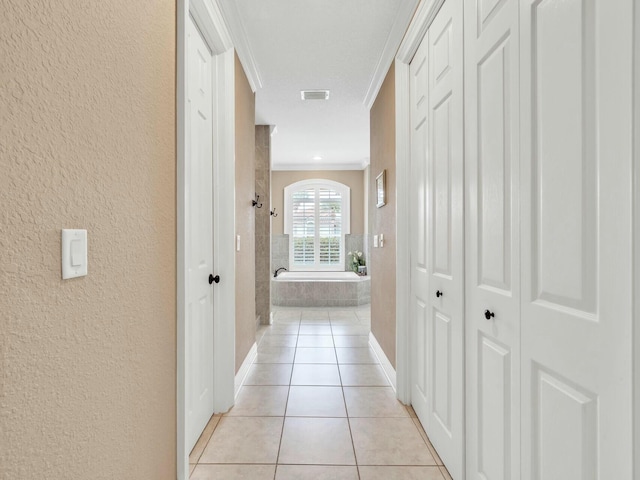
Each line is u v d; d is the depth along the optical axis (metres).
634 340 0.69
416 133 2.13
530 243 1.02
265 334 3.95
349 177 6.99
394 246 2.49
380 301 3.01
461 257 1.47
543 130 0.96
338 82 3.09
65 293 0.71
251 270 3.02
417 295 2.11
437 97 1.75
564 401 0.88
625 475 0.71
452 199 1.57
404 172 2.27
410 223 2.25
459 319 1.49
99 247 0.81
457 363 1.50
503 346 1.17
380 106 2.99
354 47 2.52
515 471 1.10
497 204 1.20
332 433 1.92
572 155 0.85
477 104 1.34
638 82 0.68
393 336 2.52
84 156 0.76
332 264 7.00
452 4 1.56
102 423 0.82
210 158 2.06
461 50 1.47
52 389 0.67
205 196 1.97
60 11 0.69
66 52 0.71
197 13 1.71
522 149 1.05
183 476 1.24
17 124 0.60
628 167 0.70
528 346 1.03
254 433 1.92
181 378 1.24
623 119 0.71
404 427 1.99
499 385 1.19
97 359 0.81
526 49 1.03
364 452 1.75
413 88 2.19
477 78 1.34
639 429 0.68
